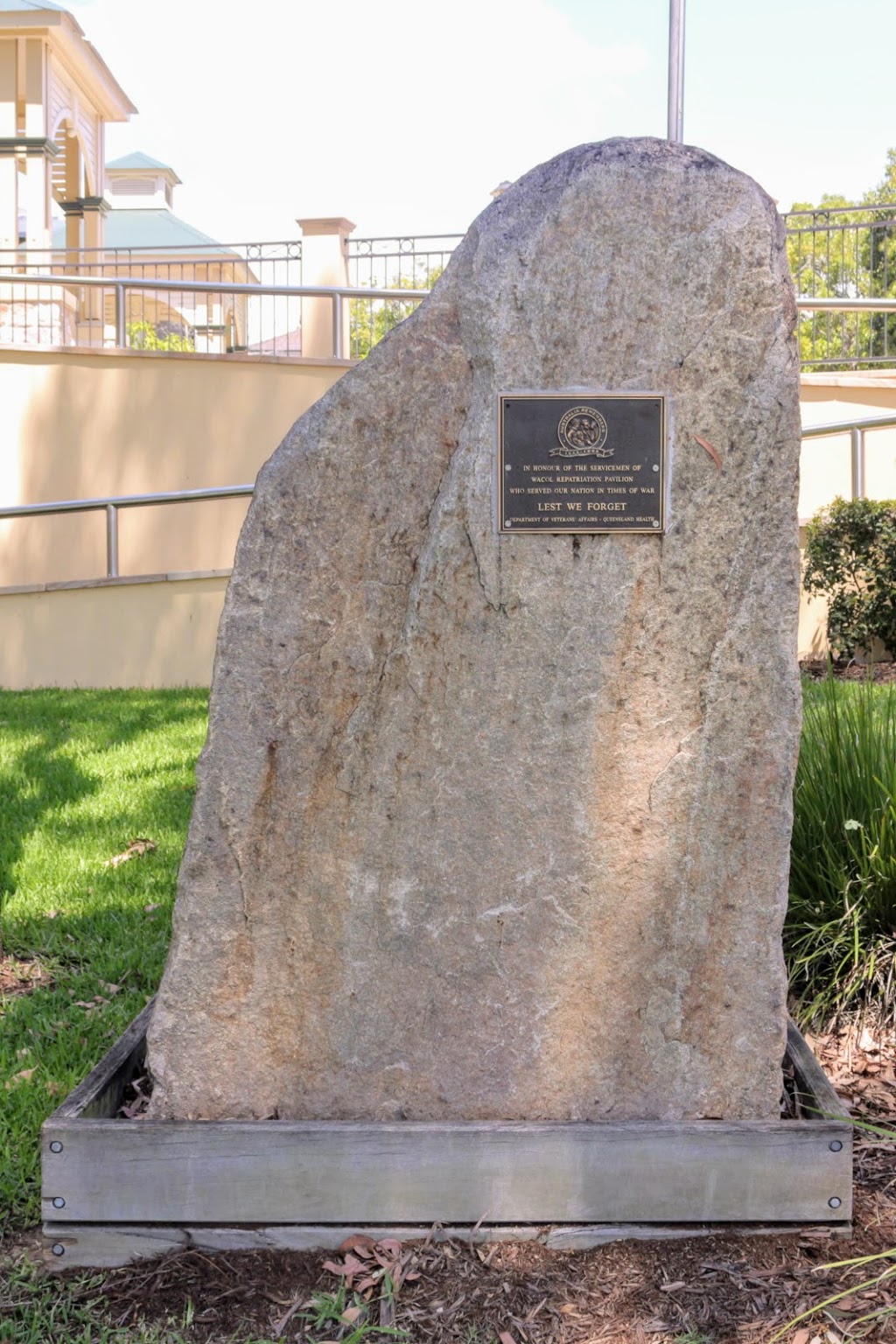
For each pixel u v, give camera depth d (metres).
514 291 2.77
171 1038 2.91
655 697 2.85
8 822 5.95
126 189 24.84
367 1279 2.65
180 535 11.80
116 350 11.72
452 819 2.88
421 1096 2.93
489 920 2.90
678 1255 2.71
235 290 11.30
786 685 2.84
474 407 2.81
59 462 11.88
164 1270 2.70
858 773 3.96
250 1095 2.93
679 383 2.79
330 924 2.90
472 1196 2.77
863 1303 2.54
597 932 2.90
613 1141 2.75
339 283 12.71
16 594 9.95
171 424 11.76
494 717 2.86
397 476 2.82
